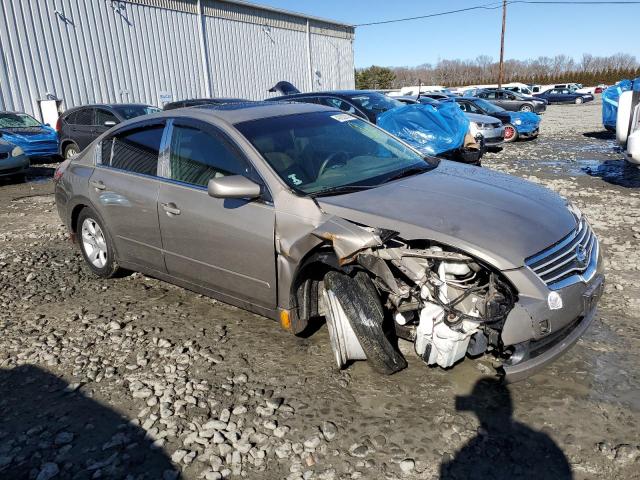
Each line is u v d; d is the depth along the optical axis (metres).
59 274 5.50
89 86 19.06
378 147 4.27
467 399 3.06
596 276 3.19
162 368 3.58
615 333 3.77
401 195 3.38
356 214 3.20
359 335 3.10
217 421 2.97
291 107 4.50
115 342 3.98
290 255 3.33
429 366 3.38
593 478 2.47
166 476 2.60
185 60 23.09
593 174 10.26
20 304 4.78
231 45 25.59
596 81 68.94
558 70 94.12
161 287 5.03
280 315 3.58
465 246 2.86
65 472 2.67
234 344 3.85
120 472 2.65
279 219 3.44
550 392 3.10
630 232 6.17
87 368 3.64
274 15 28.30
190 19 23.20
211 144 3.99
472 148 8.91
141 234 4.45
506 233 2.94
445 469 2.55
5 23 16.44
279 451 2.73
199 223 3.89
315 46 31.98
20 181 11.84
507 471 2.53
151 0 21.25
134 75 20.78
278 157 3.72
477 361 3.41
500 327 2.87
